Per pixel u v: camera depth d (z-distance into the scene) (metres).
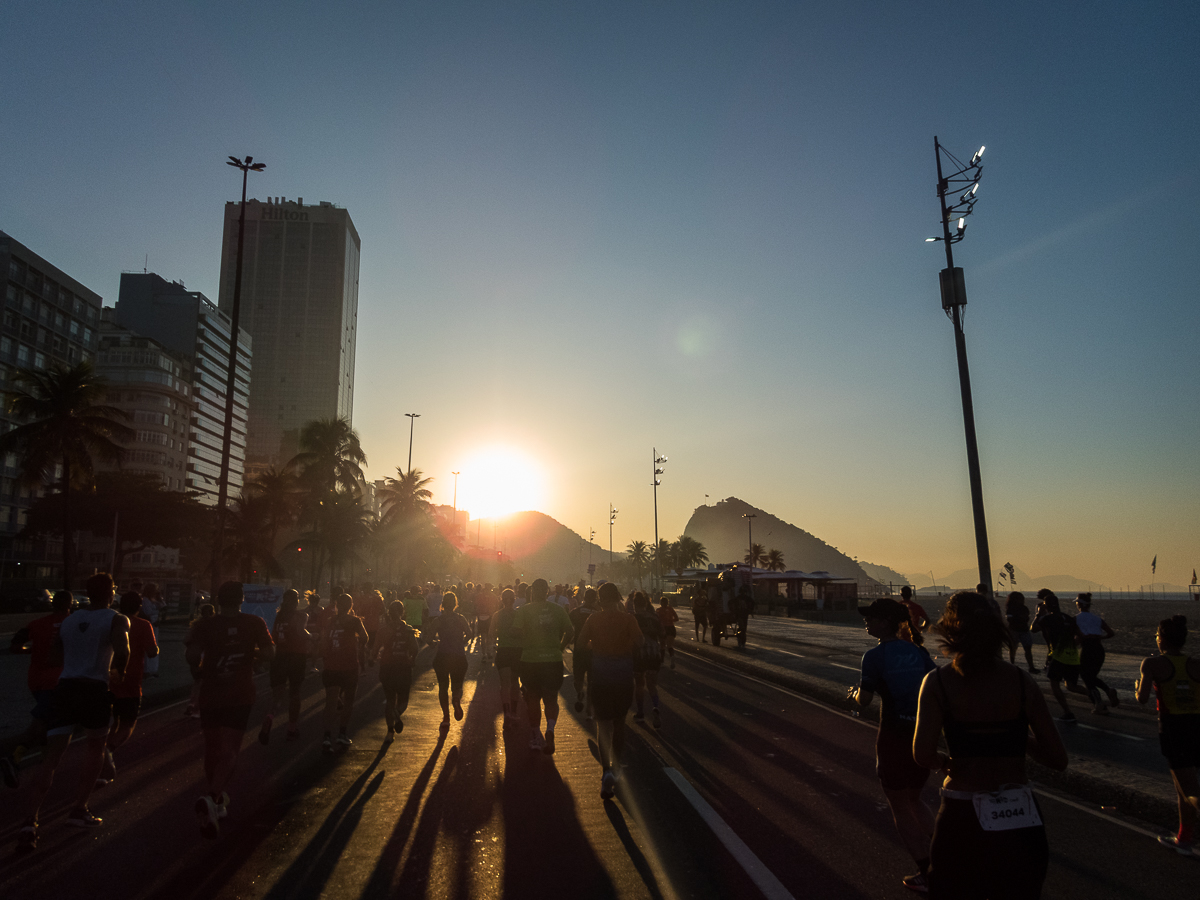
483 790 7.55
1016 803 3.25
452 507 113.62
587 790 7.55
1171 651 6.13
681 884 5.06
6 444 41.44
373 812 6.77
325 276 182.00
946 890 3.33
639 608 11.69
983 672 3.47
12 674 17.22
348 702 9.56
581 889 4.99
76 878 5.18
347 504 63.47
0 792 7.43
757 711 12.67
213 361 117.44
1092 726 11.09
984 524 17.20
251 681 6.59
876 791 7.47
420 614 19.56
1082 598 12.64
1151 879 5.28
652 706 11.61
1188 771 5.85
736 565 34.75
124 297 111.75
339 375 180.25
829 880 5.12
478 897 4.87
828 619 46.22
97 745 6.37
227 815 6.67
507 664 11.41
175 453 99.44
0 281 72.31
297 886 5.05
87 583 6.49
